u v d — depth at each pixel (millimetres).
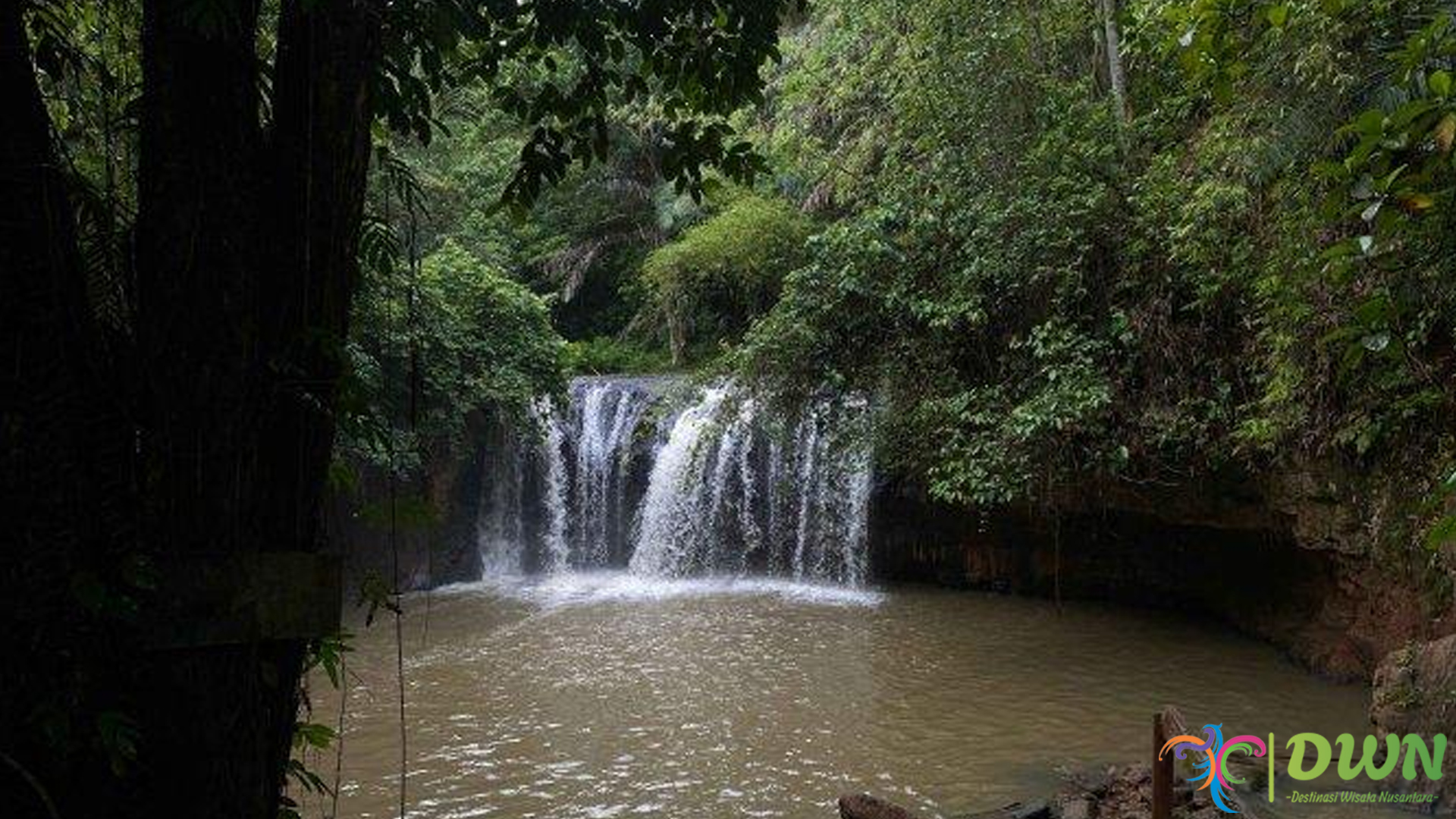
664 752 7672
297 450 2102
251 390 2020
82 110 2545
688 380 13742
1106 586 12555
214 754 1953
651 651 10797
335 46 2109
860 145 13148
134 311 2018
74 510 1858
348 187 2148
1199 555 11344
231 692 1980
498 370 14273
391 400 12359
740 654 10578
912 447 11359
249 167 2059
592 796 6820
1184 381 9242
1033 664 9914
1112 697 8750
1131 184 9414
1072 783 6672
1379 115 2607
